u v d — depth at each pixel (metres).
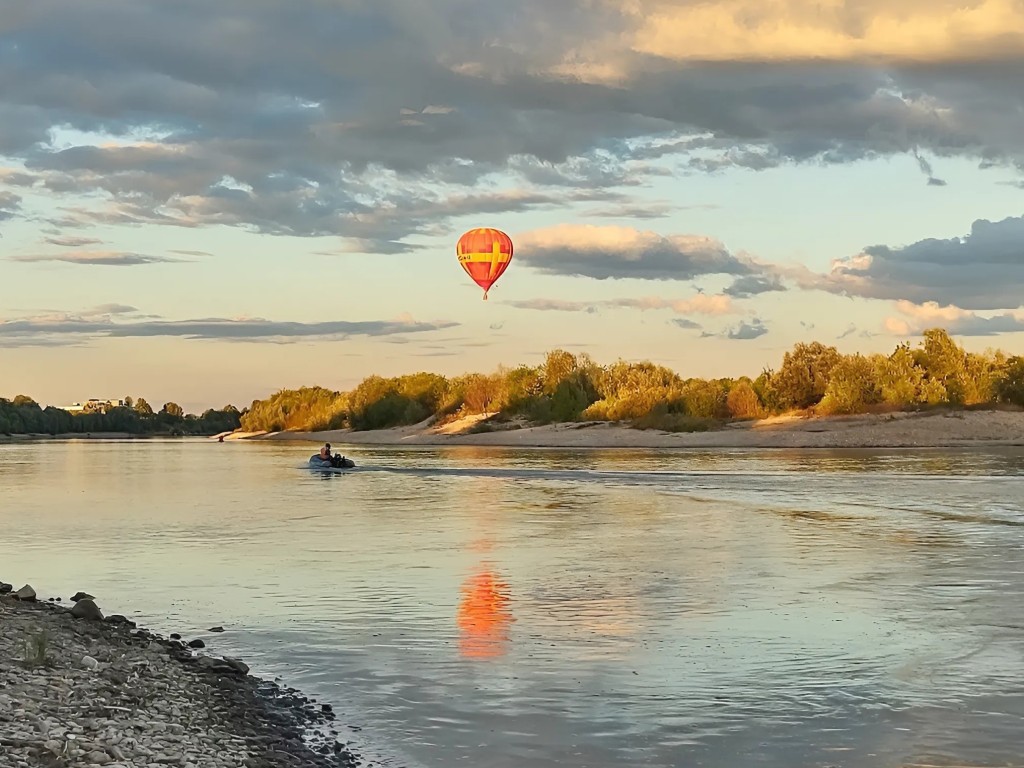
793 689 14.54
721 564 26.58
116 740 11.26
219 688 14.61
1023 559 26.95
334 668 16.09
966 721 13.01
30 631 17.44
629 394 133.00
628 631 18.44
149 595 23.08
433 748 12.27
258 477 72.12
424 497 51.12
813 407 115.31
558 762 11.80
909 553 28.31
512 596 22.16
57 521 40.66
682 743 12.37
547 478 63.06
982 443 97.06
